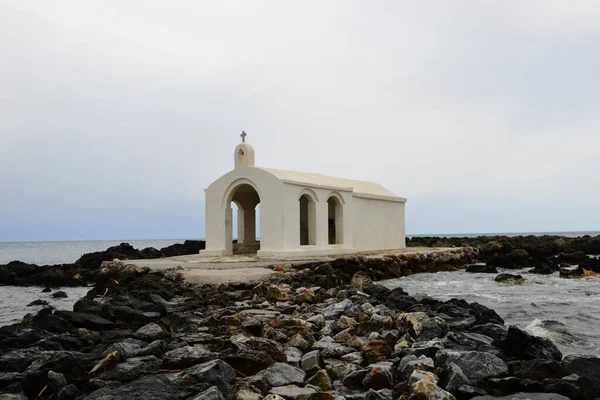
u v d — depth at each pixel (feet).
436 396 22.89
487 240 245.24
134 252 154.92
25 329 38.86
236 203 113.29
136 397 21.67
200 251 99.91
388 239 125.49
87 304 47.55
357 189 116.67
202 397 21.76
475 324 42.11
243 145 98.58
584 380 25.25
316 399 23.53
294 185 92.53
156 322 41.32
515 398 25.00
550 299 68.33
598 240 185.68
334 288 63.93
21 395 23.59
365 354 31.19
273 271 69.62
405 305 51.70
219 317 43.09
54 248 522.88
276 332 36.22
